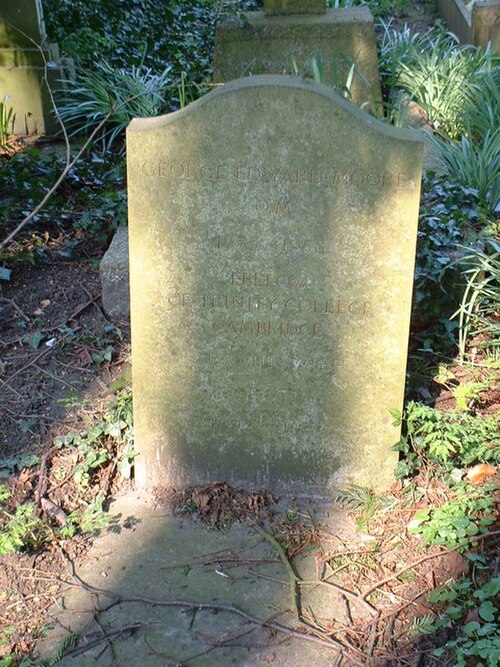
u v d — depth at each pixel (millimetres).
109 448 1804
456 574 1509
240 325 1627
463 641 1371
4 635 1448
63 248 2500
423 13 5199
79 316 2213
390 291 1570
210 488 1739
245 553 1609
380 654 1396
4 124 3281
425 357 2055
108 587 1540
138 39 3879
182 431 1717
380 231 1530
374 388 1648
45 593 1530
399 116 2928
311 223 1537
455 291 2119
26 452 1801
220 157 1507
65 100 3330
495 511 1602
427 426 1704
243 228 1555
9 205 2631
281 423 1691
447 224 2295
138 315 1643
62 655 1412
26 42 3309
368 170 1489
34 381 1990
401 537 1609
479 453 1697
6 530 1617
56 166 2879
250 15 3332
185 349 1655
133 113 3312
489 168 2705
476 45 3928
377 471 1713
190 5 4250
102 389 1968
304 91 1448
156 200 1552
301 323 1613
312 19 3186
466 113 3053
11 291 2307
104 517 1668
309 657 1400
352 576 1549
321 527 1660
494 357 2041
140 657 1408
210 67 3871
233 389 1676
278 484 1739
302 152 1489
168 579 1556
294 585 1527
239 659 1401
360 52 3184
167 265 1597
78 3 3725
